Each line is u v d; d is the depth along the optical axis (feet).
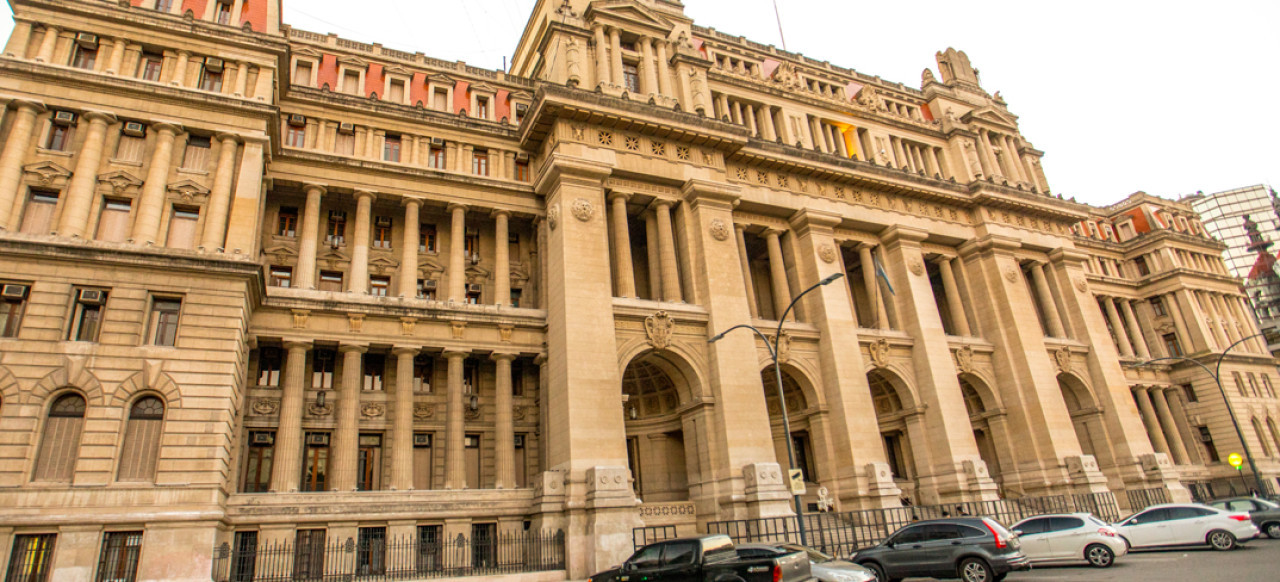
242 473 114.93
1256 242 598.34
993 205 194.70
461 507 118.21
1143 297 262.06
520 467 137.08
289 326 120.67
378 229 143.13
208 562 91.91
